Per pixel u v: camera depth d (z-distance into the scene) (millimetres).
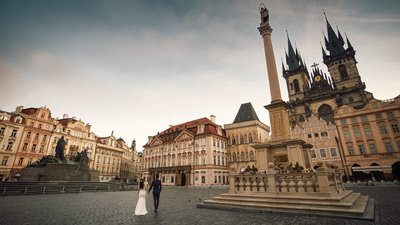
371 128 47906
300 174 12070
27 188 26188
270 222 8820
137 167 109688
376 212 10531
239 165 58250
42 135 61781
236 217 10062
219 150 57156
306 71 94750
